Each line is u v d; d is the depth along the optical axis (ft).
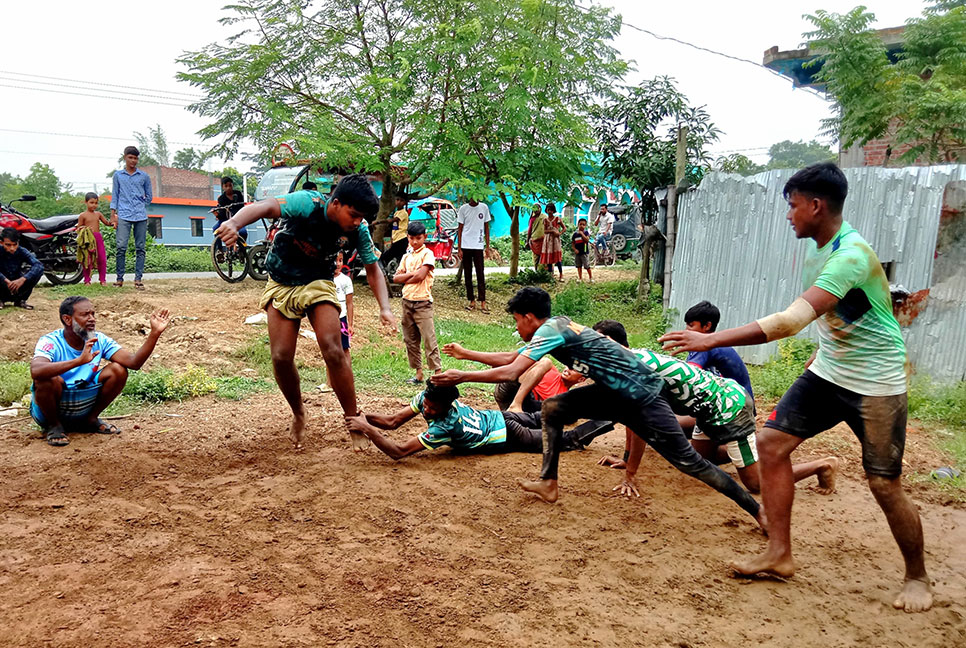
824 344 11.33
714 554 12.89
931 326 25.67
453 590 11.18
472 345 33.55
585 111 47.09
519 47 42.63
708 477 13.14
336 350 16.15
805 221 11.02
